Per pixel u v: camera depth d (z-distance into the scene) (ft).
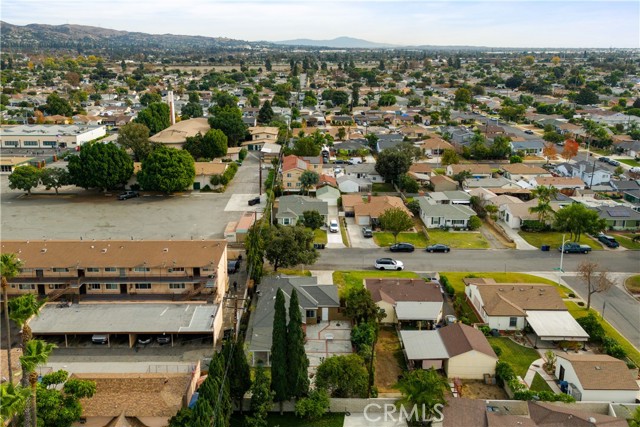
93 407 147.43
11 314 114.83
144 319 199.52
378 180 422.00
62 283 220.64
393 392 170.81
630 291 241.76
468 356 177.17
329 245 295.48
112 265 221.25
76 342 195.11
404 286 223.30
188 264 222.07
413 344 187.52
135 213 342.23
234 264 257.34
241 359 156.87
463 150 504.84
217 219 330.75
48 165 458.50
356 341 192.34
